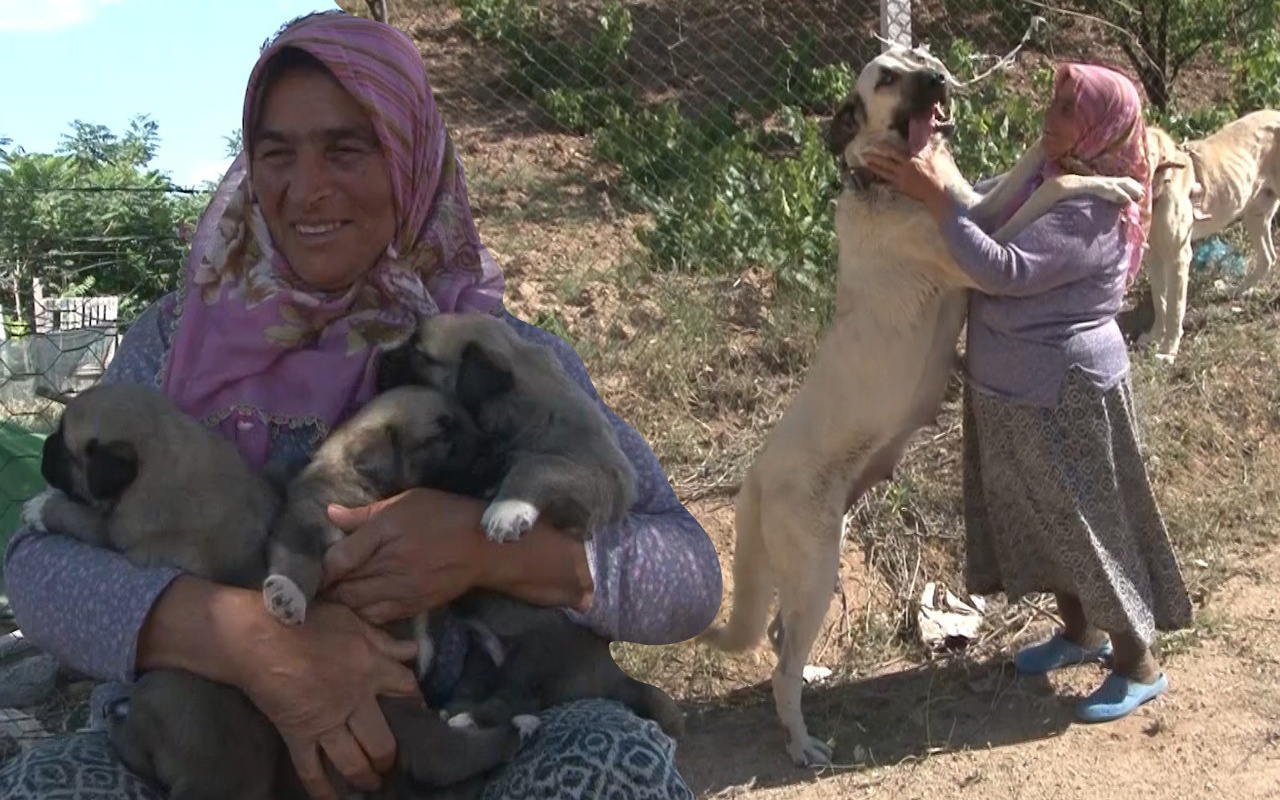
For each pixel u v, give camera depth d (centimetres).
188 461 255
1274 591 570
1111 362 454
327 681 239
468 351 281
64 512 261
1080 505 459
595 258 841
